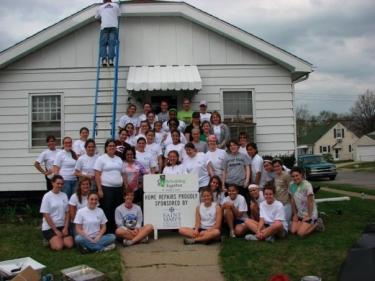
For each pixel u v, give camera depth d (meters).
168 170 9.23
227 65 12.69
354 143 75.94
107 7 11.86
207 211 8.59
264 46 12.33
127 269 7.02
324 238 8.24
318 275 6.62
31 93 12.54
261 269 6.85
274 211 8.40
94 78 12.58
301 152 85.69
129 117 11.14
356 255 6.02
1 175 12.46
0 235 9.12
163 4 12.33
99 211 8.08
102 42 12.00
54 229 8.16
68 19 12.19
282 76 12.70
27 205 11.76
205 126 9.95
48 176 10.45
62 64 12.56
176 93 12.64
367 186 22.91
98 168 8.69
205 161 9.40
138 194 9.27
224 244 8.05
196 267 7.07
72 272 6.34
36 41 12.16
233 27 12.34
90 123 12.55
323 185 22.41
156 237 8.81
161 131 10.38
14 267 6.51
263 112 12.66
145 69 12.39
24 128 12.52
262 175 9.41
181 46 12.70
